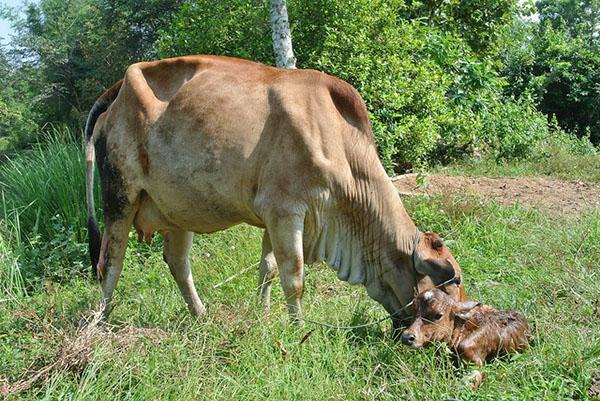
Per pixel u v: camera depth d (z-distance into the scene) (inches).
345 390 153.1
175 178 191.8
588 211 329.7
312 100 183.6
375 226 186.9
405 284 185.5
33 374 155.3
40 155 317.7
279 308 193.6
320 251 189.9
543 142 574.6
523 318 177.5
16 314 181.2
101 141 205.3
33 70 893.8
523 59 765.3
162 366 156.8
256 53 355.6
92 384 147.7
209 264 252.5
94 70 813.2
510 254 258.1
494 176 452.1
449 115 396.5
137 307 208.4
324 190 181.2
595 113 806.5
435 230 288.8
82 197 289.7
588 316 190.2
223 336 169.6
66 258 265.3
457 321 164.9
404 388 154.4
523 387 151.9
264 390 151.9
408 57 377.7
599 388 151.5
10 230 281.3
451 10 554.6
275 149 180.9
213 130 186.5
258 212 184.2
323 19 351.3
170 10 774.5
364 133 188.9
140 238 211.2
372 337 178.7
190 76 196.5
